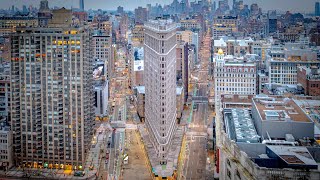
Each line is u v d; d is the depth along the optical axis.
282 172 103.12
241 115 165.75
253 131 143.62
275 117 146.12
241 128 146.62
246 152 124.25
